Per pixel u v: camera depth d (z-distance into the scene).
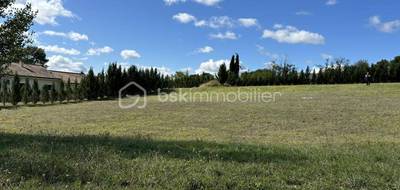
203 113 23.12
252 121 18.97
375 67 62.97
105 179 5.64
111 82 50.94
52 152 7.49
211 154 7.75
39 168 6.04
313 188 5.48
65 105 35.59
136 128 16.75
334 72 64.44
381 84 48.72
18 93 39.38
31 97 40.59
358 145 10.09
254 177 5.93
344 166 6.83
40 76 58.75
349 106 25.17
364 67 64.06
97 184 5.42
